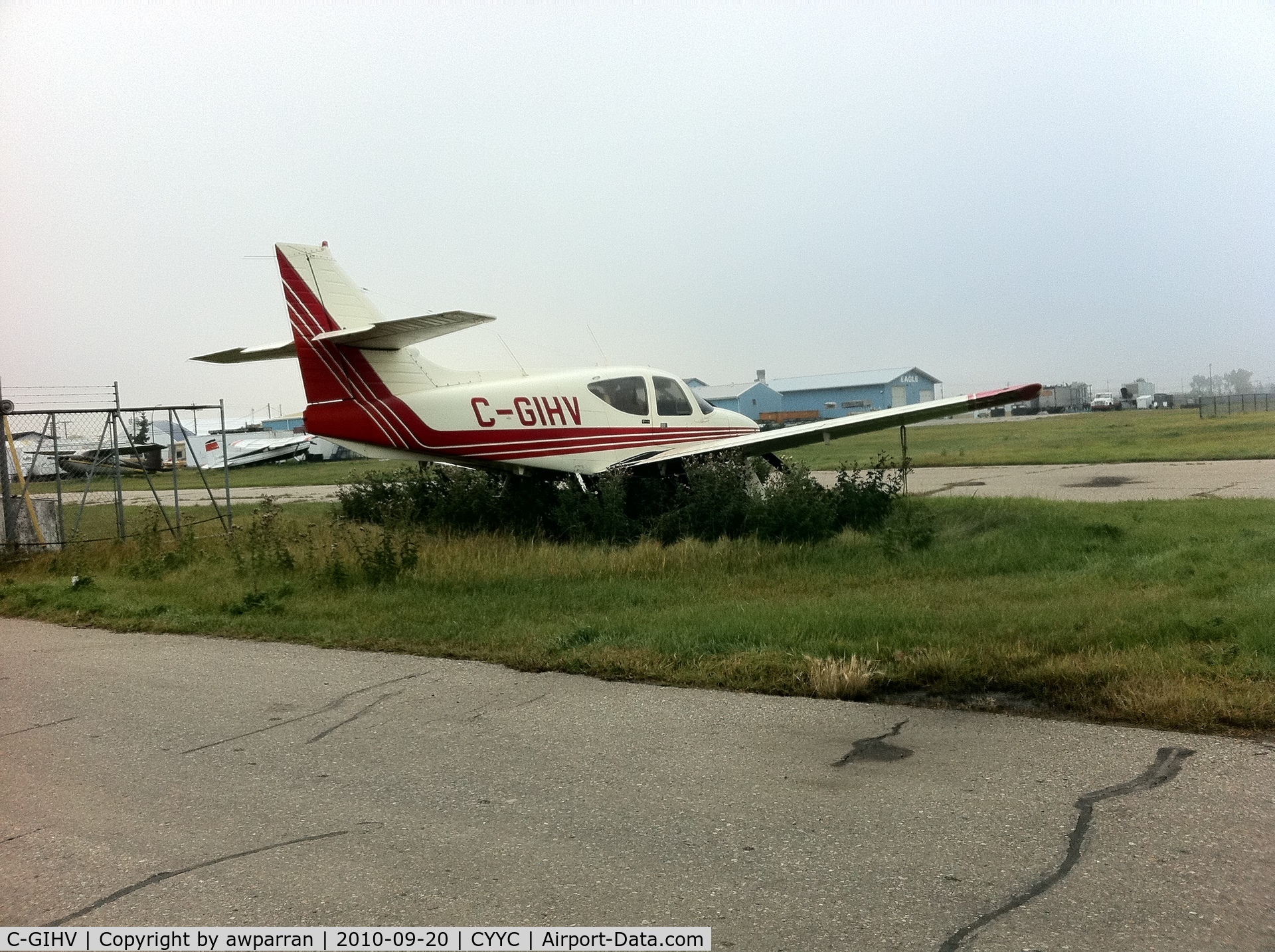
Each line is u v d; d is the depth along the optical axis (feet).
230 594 31.86
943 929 9.93
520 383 43.93
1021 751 14.97
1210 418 176.96
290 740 17.39
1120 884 10.68
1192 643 19.42
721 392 265.54
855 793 13.65
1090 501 49.52
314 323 41.45
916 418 43.73
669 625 24.20
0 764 16.53
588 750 16.11
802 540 37.55
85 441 55.06
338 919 10.77
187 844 12.93
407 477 51.96
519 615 26.94
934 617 22.77
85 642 27.07
